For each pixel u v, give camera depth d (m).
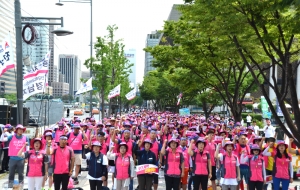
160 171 15.28
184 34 19.39
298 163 15.36
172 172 9.68
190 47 18.75
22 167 11.38
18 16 13.68
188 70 23.19
